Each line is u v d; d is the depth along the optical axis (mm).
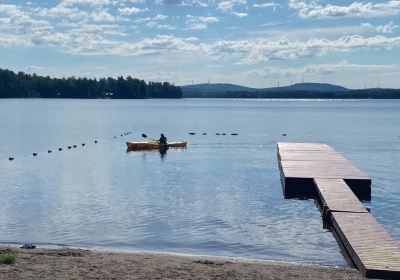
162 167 36438
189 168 35906
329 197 22219
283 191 27234
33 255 13789
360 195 26688
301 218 21172
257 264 14141
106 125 82125
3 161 39406
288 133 69625
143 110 138875
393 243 15195
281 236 18297
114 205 23094
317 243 17406
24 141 55438
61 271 12102
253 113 129750
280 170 33812
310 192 27047
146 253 15461
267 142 56594
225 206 23203
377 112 141750
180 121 94000
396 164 38906
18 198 24594
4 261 12633
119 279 11695
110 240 17562
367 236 15992
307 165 32094
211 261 14062
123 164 38094
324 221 20312
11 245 16406
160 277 12016
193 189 27500
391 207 23594
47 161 39656
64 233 18375
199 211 22062
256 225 19859
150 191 26750
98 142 56000
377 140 59844
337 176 27734
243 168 36062
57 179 30656
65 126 78625
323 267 14289
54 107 150125
